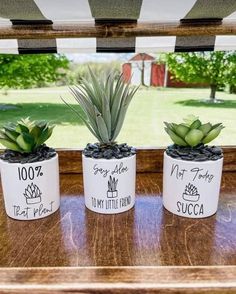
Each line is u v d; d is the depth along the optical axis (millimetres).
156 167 474
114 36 393
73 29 388
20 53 453
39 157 328
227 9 341
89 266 249
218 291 225
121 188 345
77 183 442
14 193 328
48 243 288
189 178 325
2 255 268
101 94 335
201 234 302
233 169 472
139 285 226
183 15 366
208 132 330
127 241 290
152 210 357
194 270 241
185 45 453
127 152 348
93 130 352
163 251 272
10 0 310
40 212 336
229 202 374
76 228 317
